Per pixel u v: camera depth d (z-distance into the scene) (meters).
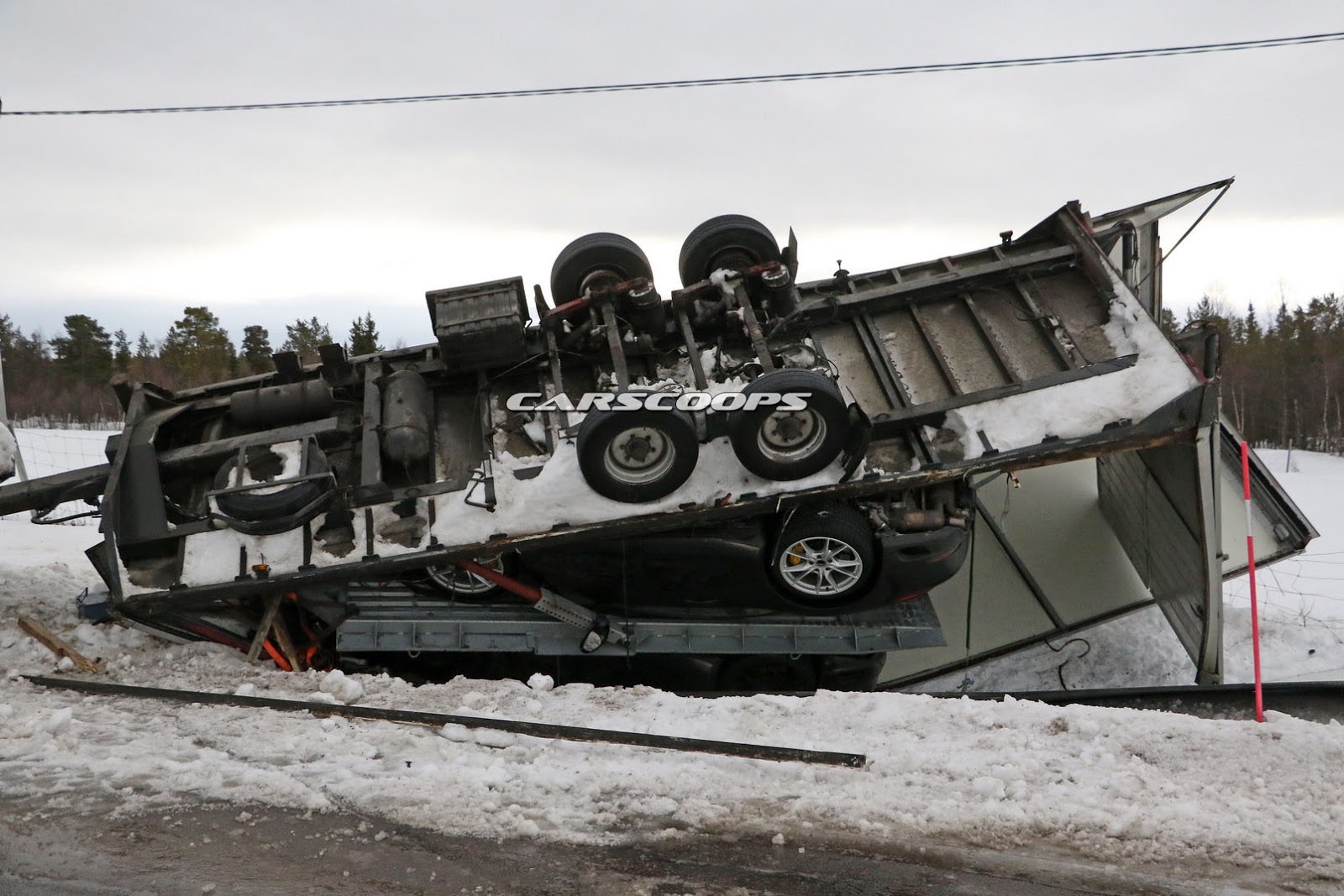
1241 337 53.69
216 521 6.38
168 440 6.99
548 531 6.23
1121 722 5.31
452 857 3.87
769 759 4.93
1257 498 8.47
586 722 5.43
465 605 6.83
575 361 7.00
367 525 6.36
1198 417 6.04
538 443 6.59
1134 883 3.78
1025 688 8.39
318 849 3.89
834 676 7.07
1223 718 6.08
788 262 7.02
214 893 3.53
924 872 3.84
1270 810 4.42
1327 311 50.62
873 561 6.43
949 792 4.60
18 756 4.75
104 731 5.16
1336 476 31.03
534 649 6.70
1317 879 3.85
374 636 6.64
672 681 7.11
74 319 56.38
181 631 6.76
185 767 4.63
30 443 28.12
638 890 3.65
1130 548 8.27
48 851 3.78
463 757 4.90
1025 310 6.87
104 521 6.31
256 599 6.84
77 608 7.13
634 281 6.67
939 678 8.44
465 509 6.34
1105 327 6.68
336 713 5.49
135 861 3.74
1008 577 8.56
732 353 6.98
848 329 7.04
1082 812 4.36
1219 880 3.83
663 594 6.69
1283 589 11.68
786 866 3.87
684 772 4.77
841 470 6.20
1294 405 47.31
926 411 6.31
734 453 6.16
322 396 6.81
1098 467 8.62
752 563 6.49
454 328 6.50
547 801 4.43
